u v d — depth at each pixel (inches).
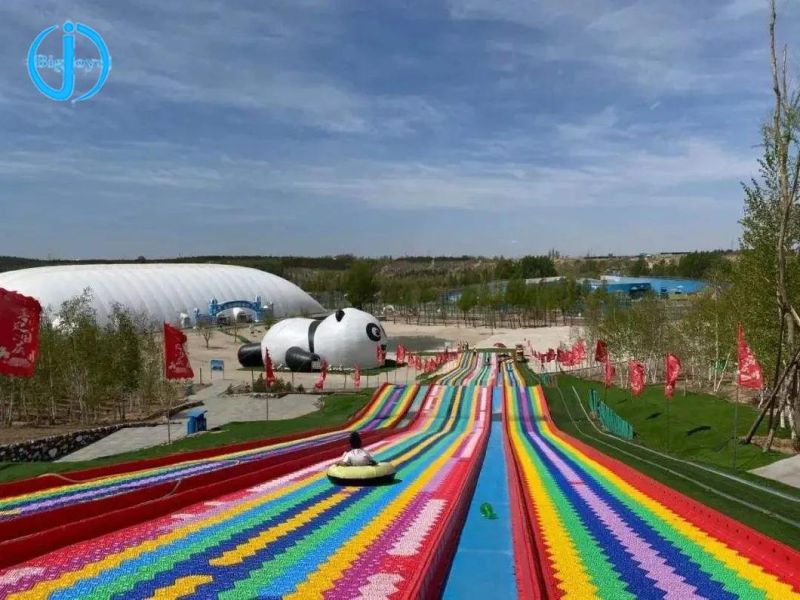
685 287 5841.5
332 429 1430.9
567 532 530.0
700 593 382.6
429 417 1700.3
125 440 1396.4
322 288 6732.3
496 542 501.4
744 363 1031.6
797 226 1135.0
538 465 956.6
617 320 2288.4
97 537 450.6
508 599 381.7
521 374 2491.4
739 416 1397.6
